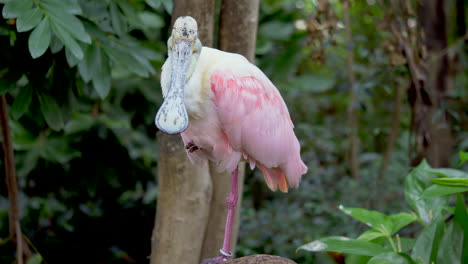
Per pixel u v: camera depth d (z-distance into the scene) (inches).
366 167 457.4
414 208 229.3
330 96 544.1
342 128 495.5
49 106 228.7
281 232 347.6
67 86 236.1
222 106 174.1
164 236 226.7
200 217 225.8
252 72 184.2
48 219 360.5
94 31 212.7
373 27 382.6
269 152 185.8
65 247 349.1
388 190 380.2
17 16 177.9
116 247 355.9
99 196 359.3
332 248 209.0
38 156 313.3
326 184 410.0
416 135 298.8
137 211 360.5
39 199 353.1
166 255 226.8
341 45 420.2
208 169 226.8
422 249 211.3
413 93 294.7
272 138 185.2
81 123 325.4
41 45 177.2
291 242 346.0
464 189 195.3
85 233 354.3
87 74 207.3
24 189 343.3
